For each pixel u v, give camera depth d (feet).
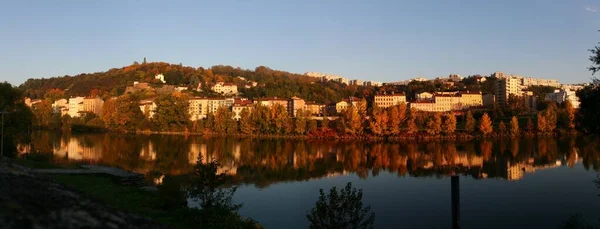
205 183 107.04
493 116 597.52
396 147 419.95
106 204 56.39
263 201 167.32
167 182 113.09
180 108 620.08
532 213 151.23
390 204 164.76
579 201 168.25
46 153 295.48
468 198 174.40
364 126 550.36
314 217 84.89
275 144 457.27
